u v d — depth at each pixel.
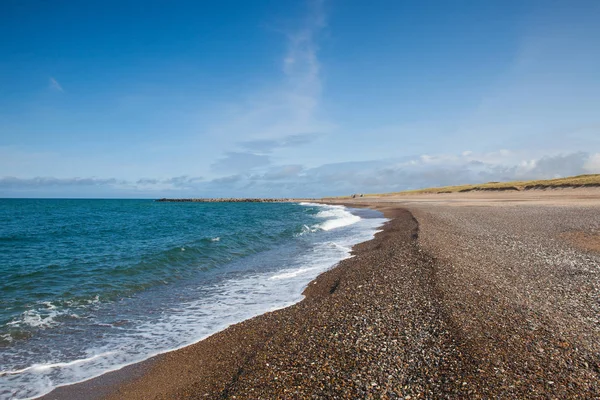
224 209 92.38
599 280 12.05
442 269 13.77
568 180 95.12
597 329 8.07
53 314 11.06
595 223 25.83
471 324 8.40
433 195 123.25
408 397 5.71
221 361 7.98
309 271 16.84
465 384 5.95
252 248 23.70
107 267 17.12
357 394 5.87
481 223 29.33
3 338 9.31
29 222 47.12
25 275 15.40
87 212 75.19
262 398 6.06
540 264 14.54
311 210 76.19
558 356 6.80
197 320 10.76
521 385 5.84
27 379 7.42
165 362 8.13
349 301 11.08
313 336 8.57
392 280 12.98
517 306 9.62
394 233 27.59
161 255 19.84
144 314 11.29
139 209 92.38
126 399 6.72
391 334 8.16
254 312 11.39
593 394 5.57
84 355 8.52
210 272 17.02
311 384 6.34
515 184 110.50
